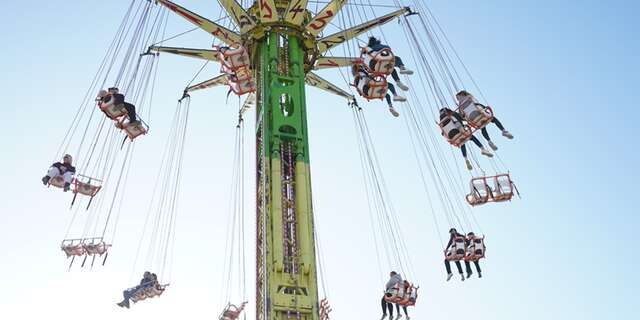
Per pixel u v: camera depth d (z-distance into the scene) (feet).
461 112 86.94
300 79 90.74
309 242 78.38
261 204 85.35
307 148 85.20
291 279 76.13
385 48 81.10
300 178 82.43
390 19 101.96
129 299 103.24
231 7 96.12
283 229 78.89
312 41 96.12
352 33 101.30
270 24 93.76
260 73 92.58
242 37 94.63
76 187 95.40
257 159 88.94
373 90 84.12
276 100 87.71
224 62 82.58
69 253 97.96
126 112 90.94
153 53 101.09
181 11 95.96
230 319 97.55
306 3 94.53
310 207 80.74
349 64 105.09
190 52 102.06
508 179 84.84
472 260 86.79
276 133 85.35
